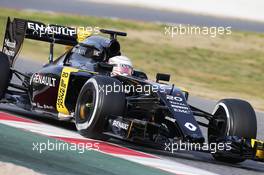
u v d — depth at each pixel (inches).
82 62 1438.2
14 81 2085.4
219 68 3393.2
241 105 1277.1
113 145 1227.9
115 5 6491.1
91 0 6791.3
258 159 1209.4
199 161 1229.7
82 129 1253.1
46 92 1438.2
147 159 1119.6
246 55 3858.3
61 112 1397.6
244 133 1246.9
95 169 962.7
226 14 6309.1
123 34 1446.9
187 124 1184.8
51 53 1566.2
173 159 1193.4
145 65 3245.6
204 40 4173.2
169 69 3211.1
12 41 1566.2
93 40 1456.7
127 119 1184.2
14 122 1309.1
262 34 4665.4
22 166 901.8
